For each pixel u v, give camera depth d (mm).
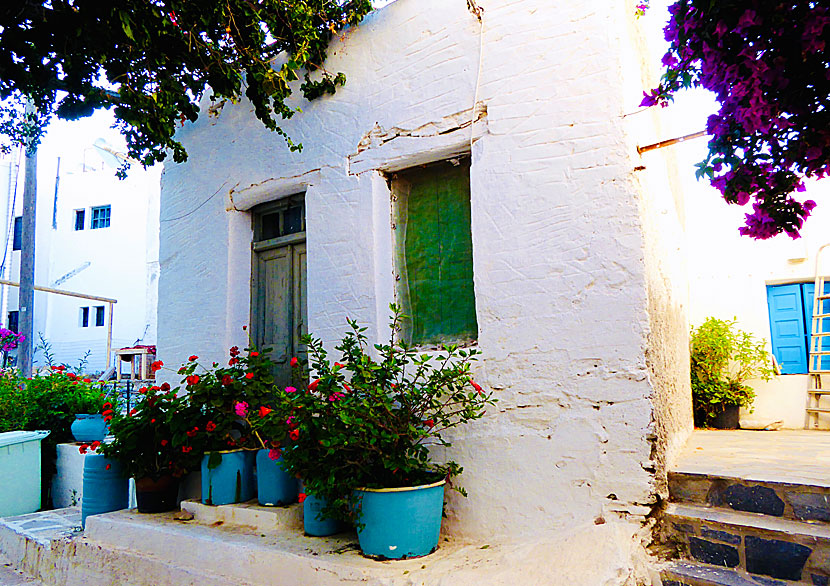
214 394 4617
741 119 2623
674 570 2887
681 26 2816
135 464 4844
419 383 3744
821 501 2936
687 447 4898
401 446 3541
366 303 4367
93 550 4566
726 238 8156
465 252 4227
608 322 3365
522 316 3654
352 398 3512
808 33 2441
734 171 2803
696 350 7504
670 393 4125
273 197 5254
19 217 20984
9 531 5559
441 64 4176
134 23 3424
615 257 3381
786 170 2736
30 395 7227
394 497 3324
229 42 4301
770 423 7227
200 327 5504
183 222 5797
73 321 19891
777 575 2783
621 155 3422
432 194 4422
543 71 3725
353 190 4543
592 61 3568
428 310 4352
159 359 5836
